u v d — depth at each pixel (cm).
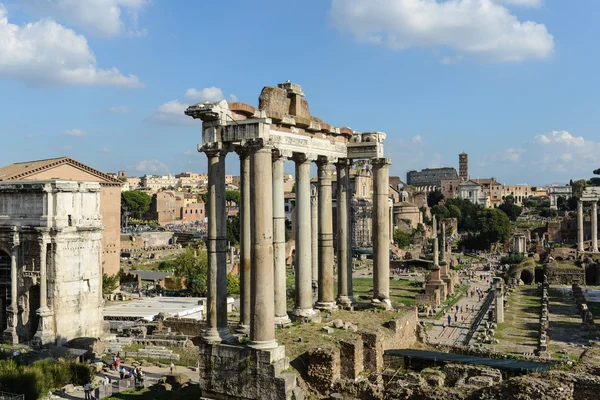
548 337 8281
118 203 14612
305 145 4359
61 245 7962
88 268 8312
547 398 2973
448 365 3725
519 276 15775
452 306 11950
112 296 11438
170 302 10675
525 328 9319
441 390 3241
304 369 3591
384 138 4938
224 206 3612
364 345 3856
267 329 3384
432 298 11738
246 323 3747
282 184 4134
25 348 7544
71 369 5756
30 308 8119
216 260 3562
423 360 4000
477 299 12900
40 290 7850
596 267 15088
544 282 14525
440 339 8544
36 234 7975
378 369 3841
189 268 13325
